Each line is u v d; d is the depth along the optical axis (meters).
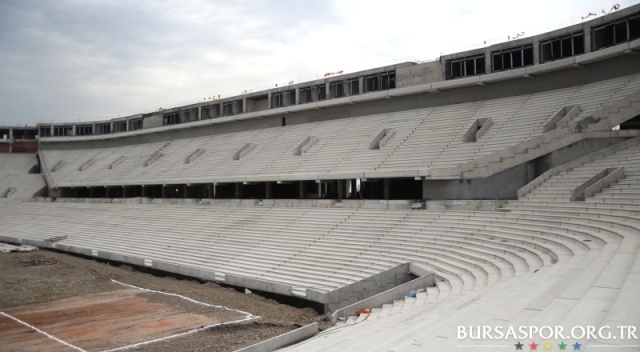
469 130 29.70
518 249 17.80
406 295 17.72
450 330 8.87
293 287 20.53
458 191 26.30
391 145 32.72
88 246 35.34
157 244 32.31
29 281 24.72
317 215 29.86
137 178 49.19
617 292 8.87
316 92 44.72
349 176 30.47
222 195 46.66
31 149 71.44
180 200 42.97
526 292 10.84
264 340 14.85
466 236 21.14
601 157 23.11
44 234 41.97
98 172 56.94
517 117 28.83
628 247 12.79
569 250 15.00
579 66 28.77
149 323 17.39
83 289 23.22
